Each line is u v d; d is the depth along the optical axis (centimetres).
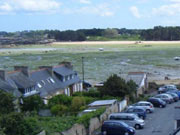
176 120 3403
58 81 6103
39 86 5462
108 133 3453
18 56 18875
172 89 6531
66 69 6638
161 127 3819
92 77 9869
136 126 3753
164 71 11175
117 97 5053
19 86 4912
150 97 5703
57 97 5000
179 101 5847
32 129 2766
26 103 4525
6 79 4803
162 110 4938
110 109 4219
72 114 4194
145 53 18925
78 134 3172
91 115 3550
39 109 4562
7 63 14512
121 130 3412
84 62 14400
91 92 5538
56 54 19575
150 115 4572
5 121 2681
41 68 6191
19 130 2677
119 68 12019
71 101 4881
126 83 5581
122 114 3847
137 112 4250
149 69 11700
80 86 6894
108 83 5272
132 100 5338
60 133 2875
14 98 4091
